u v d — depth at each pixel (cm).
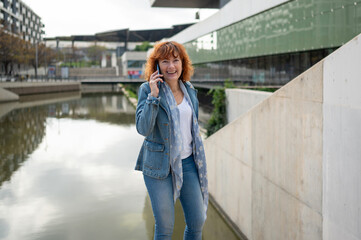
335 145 237
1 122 1670
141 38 9406
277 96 326
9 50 4838
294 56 1166
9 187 671
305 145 279
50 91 4875
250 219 405
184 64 235
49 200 594
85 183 697
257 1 1358
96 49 10650
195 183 232
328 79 243
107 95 4278
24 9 7781
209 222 492
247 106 681
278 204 331
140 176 747
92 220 504
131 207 557
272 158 341
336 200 238
